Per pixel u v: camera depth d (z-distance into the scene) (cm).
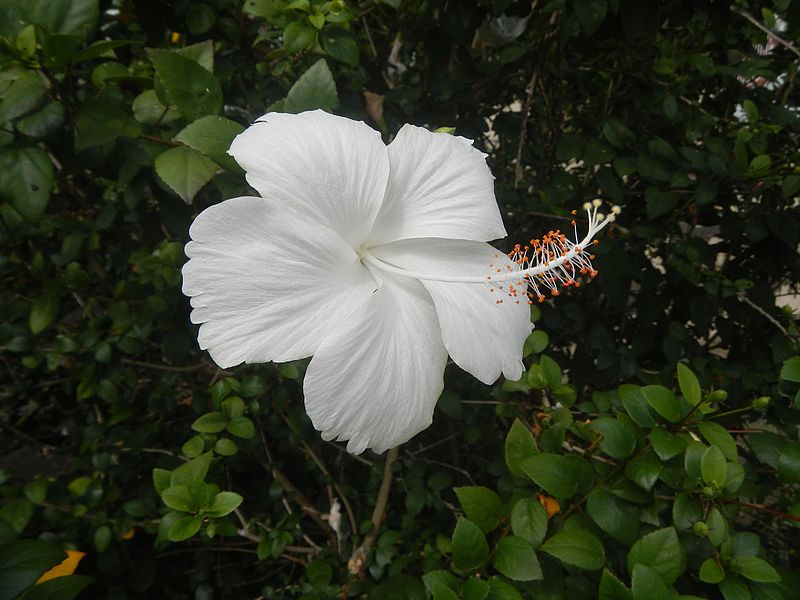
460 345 21
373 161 21
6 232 36
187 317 34
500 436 42
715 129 43
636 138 41
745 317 40
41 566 18
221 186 23
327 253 20
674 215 40
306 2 26
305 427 35
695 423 22
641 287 39
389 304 21
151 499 35
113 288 41
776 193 37
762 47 46
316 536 41
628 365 37
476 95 39
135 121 23
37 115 22
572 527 22
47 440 47
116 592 36
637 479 21
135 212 36
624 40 34
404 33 40
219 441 27
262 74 35
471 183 23
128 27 35
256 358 18
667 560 19
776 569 21
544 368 26
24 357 37
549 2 34
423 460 37
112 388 35
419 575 34
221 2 32
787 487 25
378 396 20
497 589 20
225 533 24
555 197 37
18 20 22
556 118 43
